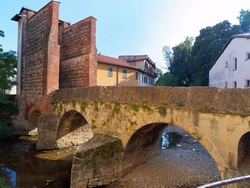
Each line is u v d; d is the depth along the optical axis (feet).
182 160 40.96
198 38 119.65
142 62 121.60
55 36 51.37
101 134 33.73
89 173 29.09
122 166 32.40
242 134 19.56
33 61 57.93
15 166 39.52
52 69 50.70
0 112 63.36
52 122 48.21
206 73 111.34
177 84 138.00
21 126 62.39
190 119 23.25
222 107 20.71
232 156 20.20
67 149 50.08
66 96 44.29
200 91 22.76
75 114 46.65
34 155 45.57
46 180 33.71
